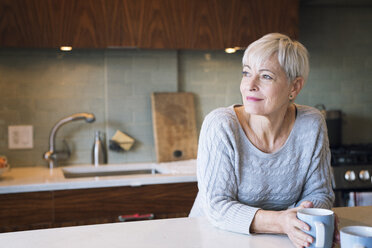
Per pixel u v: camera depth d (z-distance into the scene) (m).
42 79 2.86
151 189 2.39
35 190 2.23
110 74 2.95
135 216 2.37
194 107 3.09
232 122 1.32
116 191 2.34
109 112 2.96
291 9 2.87
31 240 1.12
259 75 1.24
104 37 2.59
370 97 3.49
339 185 2.80
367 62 3.48
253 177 1.34
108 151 2.96
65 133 2.91
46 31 2.51
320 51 3.39
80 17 2.55
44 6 2.50
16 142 2.83
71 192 2.28
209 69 3.14
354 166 2.84
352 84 3.46
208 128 1.34
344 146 3.19
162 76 3.02
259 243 1.10
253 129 1.36
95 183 2.30
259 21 2.82
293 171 1.38
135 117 3.00
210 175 1.30
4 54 2.79
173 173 2.52
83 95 2.92
